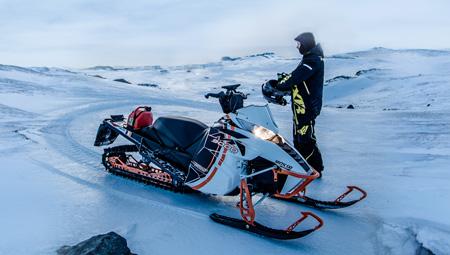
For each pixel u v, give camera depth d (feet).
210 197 17.03
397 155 23.99
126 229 13.33
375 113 49.32
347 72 615.98
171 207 15.58
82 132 28.12
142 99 49.49
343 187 18.31
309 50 17.49
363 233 13.96
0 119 30.04
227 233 13.65
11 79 54.60
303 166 13.53
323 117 44.62
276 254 12.39
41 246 12.04
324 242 13.32
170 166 17.17
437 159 22.36
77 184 17.63
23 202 15.20
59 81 61.21
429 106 86.38
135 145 20.13
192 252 12.25
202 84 609.83
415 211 14.46
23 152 21.91
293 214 15.61
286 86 16.96
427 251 12.05
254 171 14.19
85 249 10.91
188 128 17.56
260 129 14.25
